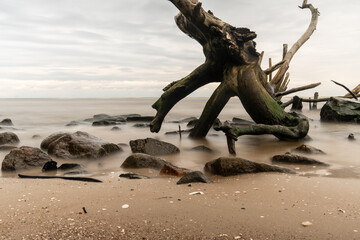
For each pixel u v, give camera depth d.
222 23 12.78
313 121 19.80
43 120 24.31
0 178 6.30
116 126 17.56
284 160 7.59
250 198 4.75
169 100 14.41
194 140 12.65
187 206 4.39
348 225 3.70
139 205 4.44
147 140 9.34
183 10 12.21
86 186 5.53
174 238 3.42
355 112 18.61
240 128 9.74
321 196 4.82
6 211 4.22
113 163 8.05
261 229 3.62
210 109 12.89
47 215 4.07
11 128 17.19
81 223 3.81
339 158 8.30
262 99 11.75
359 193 4.97
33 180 6.05
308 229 3.60
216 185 5.54
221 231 3.58
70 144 8.76
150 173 6.78
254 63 12.63
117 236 3.47
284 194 4.94
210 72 14.00
